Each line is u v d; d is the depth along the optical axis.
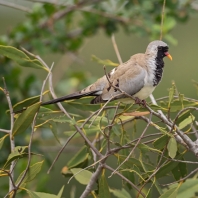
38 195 8.26
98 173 8.49
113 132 8.88
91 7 14.04
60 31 13.85
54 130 8.90
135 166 8.52
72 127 9.26
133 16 13.84
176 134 8.60
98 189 9.08
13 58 9.06
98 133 9.49
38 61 9.09
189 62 20.17
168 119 8.41
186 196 8.73
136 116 9.02
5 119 12.42
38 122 9.79
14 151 7.97
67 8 13.83
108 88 9.59
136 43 19.58
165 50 10.19
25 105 8.78
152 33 12.92
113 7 13.86
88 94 9.69
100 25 14.26
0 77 12.87
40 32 13.73
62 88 13.99
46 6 13.52
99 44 19.42
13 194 7.75
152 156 14.59
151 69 10.03
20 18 18.33
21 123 8.17
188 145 8.54
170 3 13.79
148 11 13.70
